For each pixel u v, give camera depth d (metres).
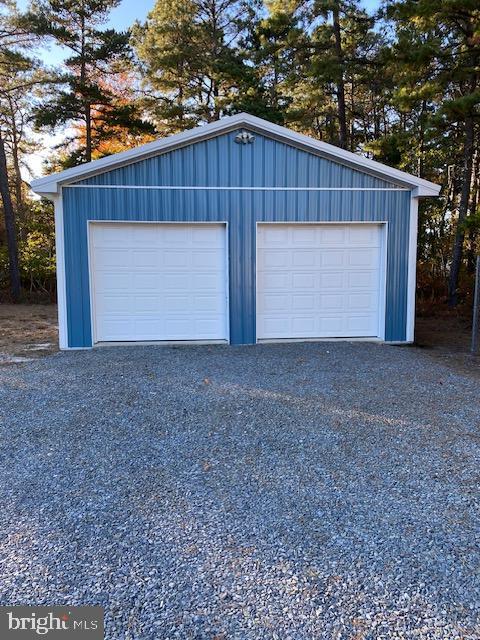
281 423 4.10
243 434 3.85
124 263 7.61
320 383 5.33
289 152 7.59
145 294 7.72
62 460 3.38
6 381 5.40
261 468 3.25
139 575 2.15
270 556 2.29
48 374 5.70
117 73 17.09
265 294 7.91
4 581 2.11
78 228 7.30
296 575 2.15
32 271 15.73
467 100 9.70
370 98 18.42
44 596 2.02
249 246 7.68
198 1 17.39
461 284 12.52
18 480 3.08
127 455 3.46
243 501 2.81
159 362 6.31
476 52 10.84
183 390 5.02
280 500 2.82
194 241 7.71
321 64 13.55
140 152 7.18
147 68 17.70
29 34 14.34
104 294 7.64
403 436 3.82
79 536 2.45
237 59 17.12
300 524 2.56
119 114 16.17
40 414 4.30
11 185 21.31
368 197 7.79
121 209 7.36
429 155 15.48
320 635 1.81
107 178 7.28
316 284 7.98
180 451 3.53
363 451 3.53
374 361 6.52
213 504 2.78
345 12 13.96
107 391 4.96
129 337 7.77
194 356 6.73
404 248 7.95
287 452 3.51
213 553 2.31
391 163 15.23
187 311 7.83
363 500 2.82
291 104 17.52
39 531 2.50
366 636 1.81
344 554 2.30
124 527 2.54
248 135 7.45
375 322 8.16
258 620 1.89
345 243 7.95
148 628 1.85
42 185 6.97
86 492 2.92
